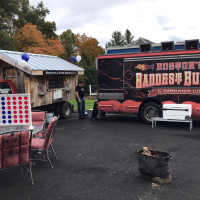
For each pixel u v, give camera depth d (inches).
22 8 1644.9
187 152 214.1
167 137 267.0
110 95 354.3
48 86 367.9
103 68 354.0
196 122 350.9
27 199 136.3
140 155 159.5
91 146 239.5
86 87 1582.2
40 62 368.5
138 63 331.3
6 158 144.9
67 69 402.0
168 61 313.4
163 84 319.6
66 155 213.2
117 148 230.7
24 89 322.7
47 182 158.2
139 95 336.2
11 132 142.7
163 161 150.0
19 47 1226.0
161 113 327.0
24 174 171.9
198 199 132.8
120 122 359.3
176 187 147.5
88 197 137.1
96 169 178.9
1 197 138.9
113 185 151.6
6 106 192.2
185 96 308.3
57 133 300.4
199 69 297.6
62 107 397.1
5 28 1322.6
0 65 343.3
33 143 186.9
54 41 1295.5
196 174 166.4
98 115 394.3
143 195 138.2
